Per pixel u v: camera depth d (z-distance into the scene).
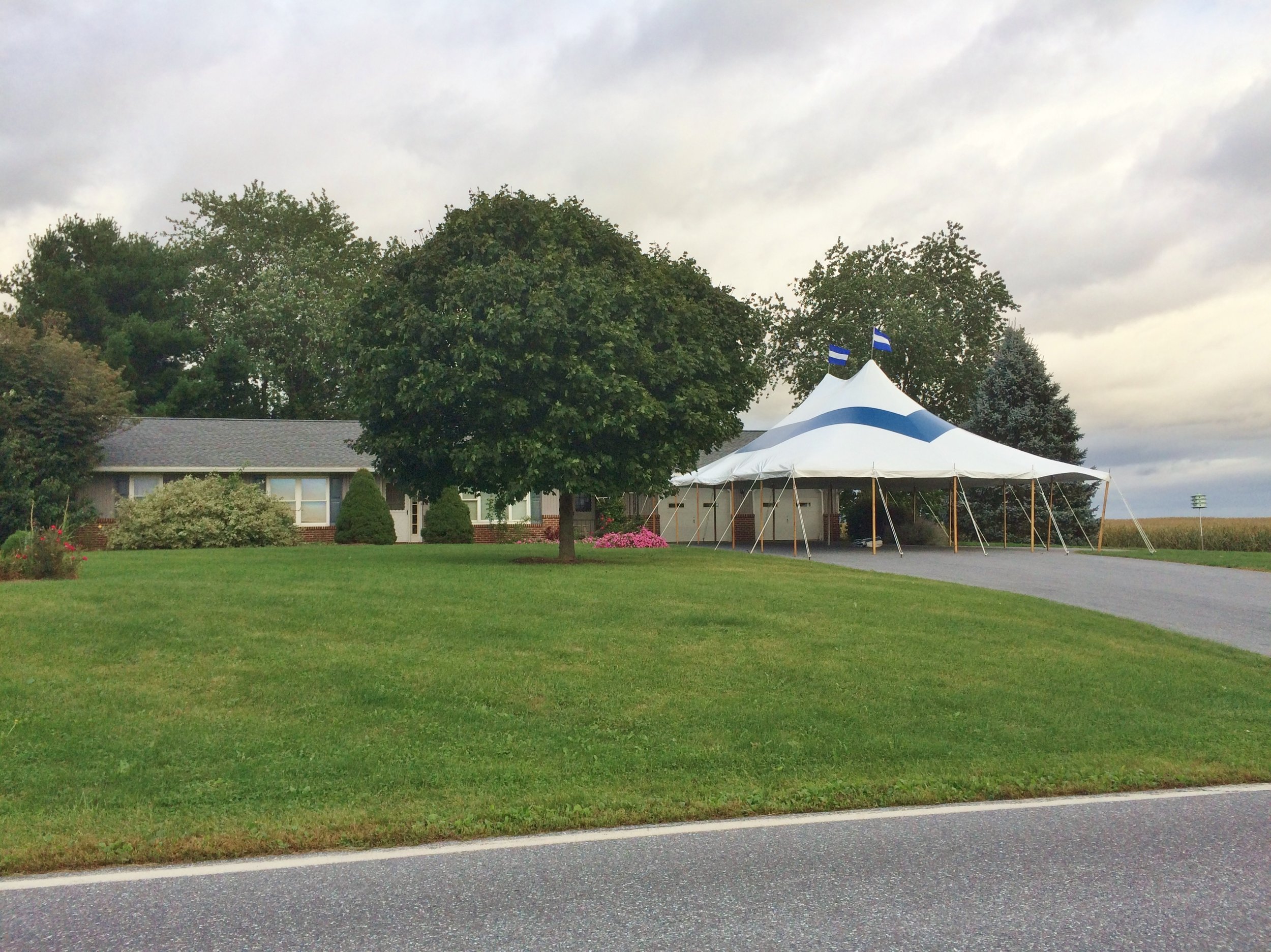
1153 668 10.03
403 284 17.52
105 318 44.50
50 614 9.91
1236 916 4.14
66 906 4.24
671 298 18.41
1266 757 7.23
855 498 36.34
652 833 5.36
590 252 17.94
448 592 12.22
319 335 47.03
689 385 18.08
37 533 13.95
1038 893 4.41
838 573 17.61
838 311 44.38
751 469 27.75
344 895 4.37
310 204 54.91
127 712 7.30
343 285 50.94
